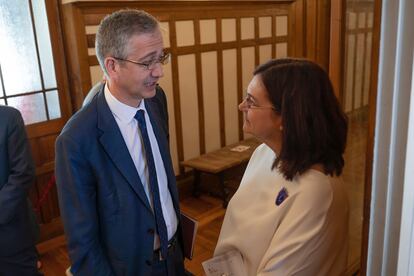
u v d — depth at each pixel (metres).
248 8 4.06
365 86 1.52
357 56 1.52
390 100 0.47
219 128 4.14
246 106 1.00
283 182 0.97
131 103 1.19
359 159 1.63
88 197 1.12
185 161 3.72
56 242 2.96
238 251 1.06
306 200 0.86
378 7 0.46
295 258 0.83
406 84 0.45
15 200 1.85
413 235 0.49
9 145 1.86
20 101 2.73
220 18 3.83
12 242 1.96
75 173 1.08
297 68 0.91
